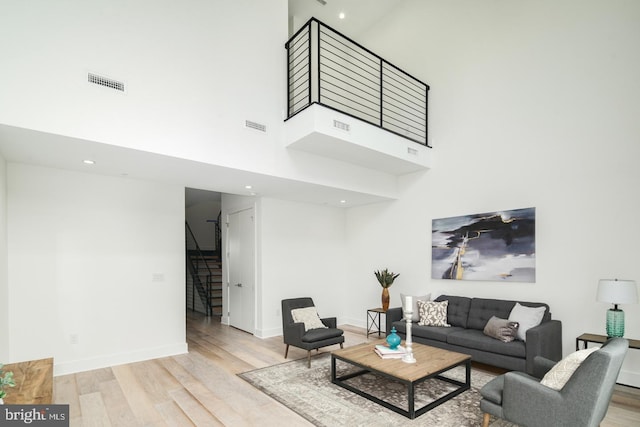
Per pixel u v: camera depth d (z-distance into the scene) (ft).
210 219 38.14
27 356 12.36
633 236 12.10
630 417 9.59
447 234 17.61
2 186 11.28
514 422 7.73
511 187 15.43
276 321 19.61
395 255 20.16
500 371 13.32
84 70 10.03
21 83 9.02
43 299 12.78
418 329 15.19
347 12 21.35
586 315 12.99
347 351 12.13
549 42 14.61
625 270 12.21
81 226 13.70
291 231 20.63
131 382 12.27
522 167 15.12
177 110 11.80
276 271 19.76
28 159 11.90
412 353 11.73
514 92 15.61
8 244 12.17
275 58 14.84
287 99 15.03
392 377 9.80
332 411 9.96
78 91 9.89
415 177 19.34
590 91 13.37
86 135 9.93
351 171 17.42
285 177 14.65
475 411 9.89
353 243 22.80
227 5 13.53
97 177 14.17
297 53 18.31
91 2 10.34
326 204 22.00
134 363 14.38
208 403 10.57
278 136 14.57
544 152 14.48
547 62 14.62
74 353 13.29
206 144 12.40
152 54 11.41
